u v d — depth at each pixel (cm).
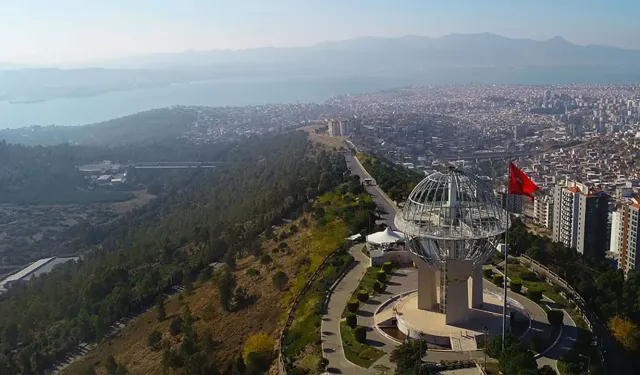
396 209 13788
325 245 11356
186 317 9856
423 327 7306
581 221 15475
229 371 7719
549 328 7569
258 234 14400
